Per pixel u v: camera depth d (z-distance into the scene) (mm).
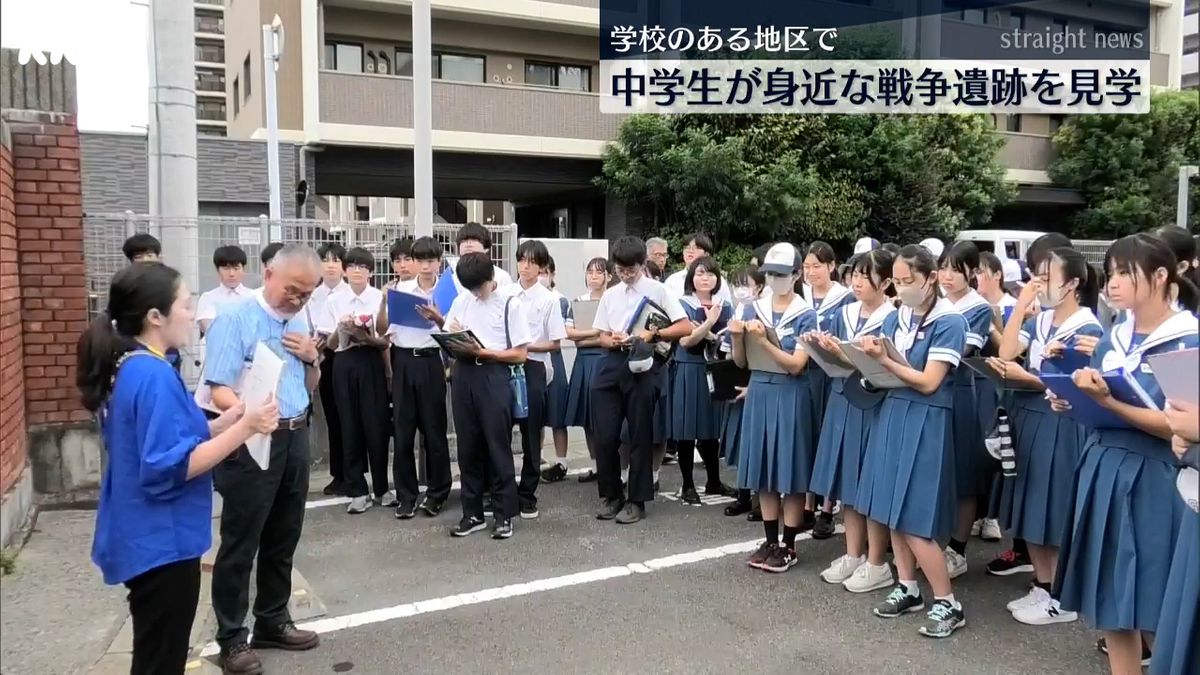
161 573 2516
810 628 3814
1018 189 19641
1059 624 3848
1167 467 2750
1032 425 3873
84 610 3799
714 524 5352
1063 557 3059
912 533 3682
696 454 7359
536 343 5559
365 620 3887
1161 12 22547
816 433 4480
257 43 14688
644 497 5379
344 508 5645
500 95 14859
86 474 5316
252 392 2691
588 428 6332
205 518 2637
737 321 4465
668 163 14148
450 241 7172
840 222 14703
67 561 4367
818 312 4719
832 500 4391
